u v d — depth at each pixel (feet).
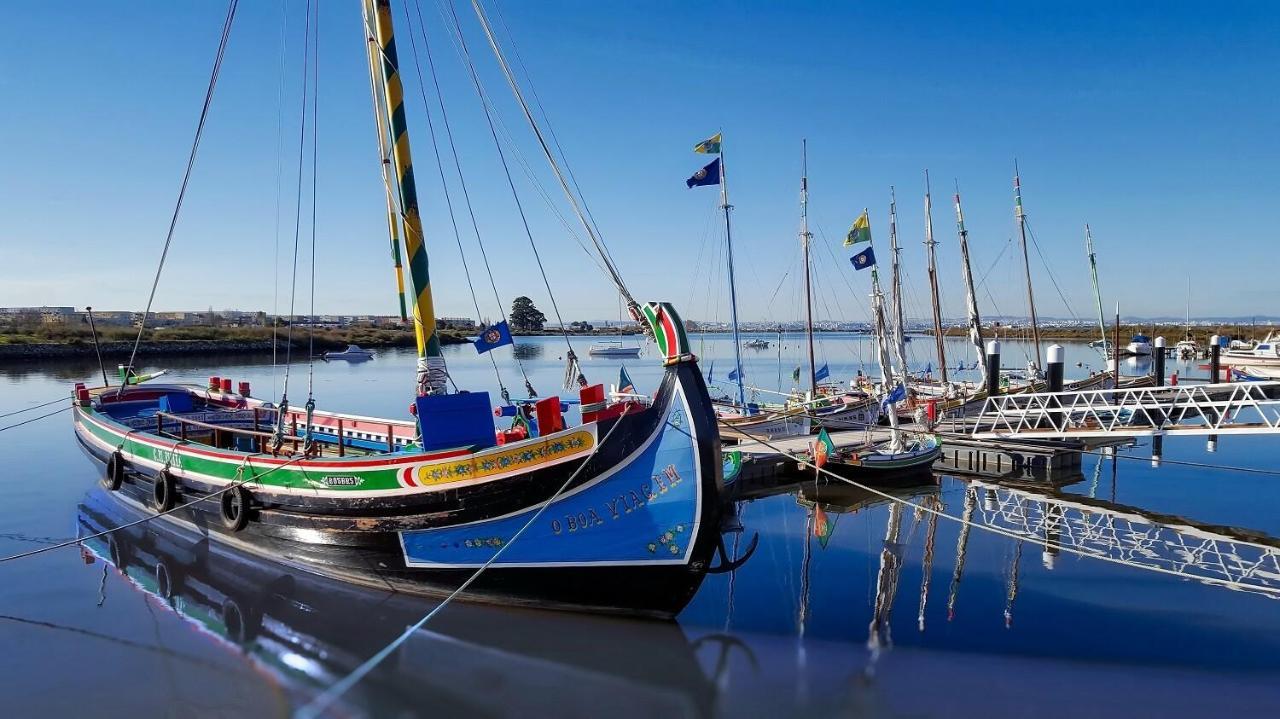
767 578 45.98
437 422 33.88
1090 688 30.83
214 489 41.01
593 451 30.83
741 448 85.46
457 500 32.19
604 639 33.42
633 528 31.27
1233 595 42.19
